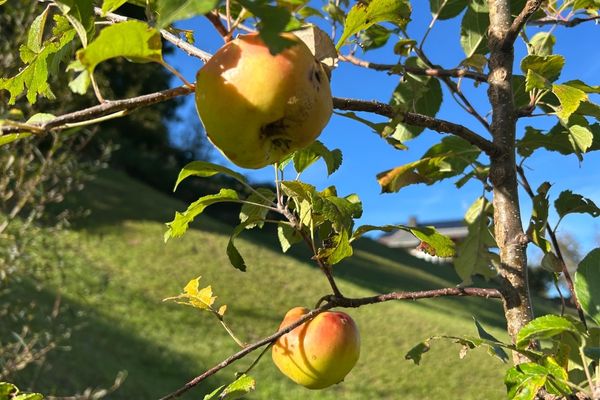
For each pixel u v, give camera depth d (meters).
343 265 7.08
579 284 0.55
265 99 0.41
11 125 0.41
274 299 5.07
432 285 7.38
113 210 6.28
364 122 0.56
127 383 3.03
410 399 3.56
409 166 0.70
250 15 0.42
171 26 0.58
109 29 0.38
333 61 0.47
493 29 0.65
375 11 0.49
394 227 0.57
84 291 3.07
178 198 8.67
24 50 0.53
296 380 0.66
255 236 7.62
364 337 4.56
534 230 0.68
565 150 0.73
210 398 0.56
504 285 0.58
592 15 0.84
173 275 5.01
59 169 1.90
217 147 0.44
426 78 0.85
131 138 9.65
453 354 4.29
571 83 0.59
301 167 0.63
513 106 0.63
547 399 0.54
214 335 4.15
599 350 0.52
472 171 0.75
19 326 2.75
